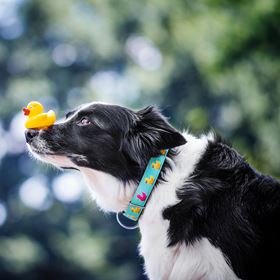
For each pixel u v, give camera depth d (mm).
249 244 5395
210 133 6008
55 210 38500
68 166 6051
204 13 16844
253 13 13398
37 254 34062
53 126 6031
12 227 38281
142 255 5805
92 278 34844
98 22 39719
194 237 5422
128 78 39781
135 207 5648
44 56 42344
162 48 28469
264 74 15008
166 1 21859
